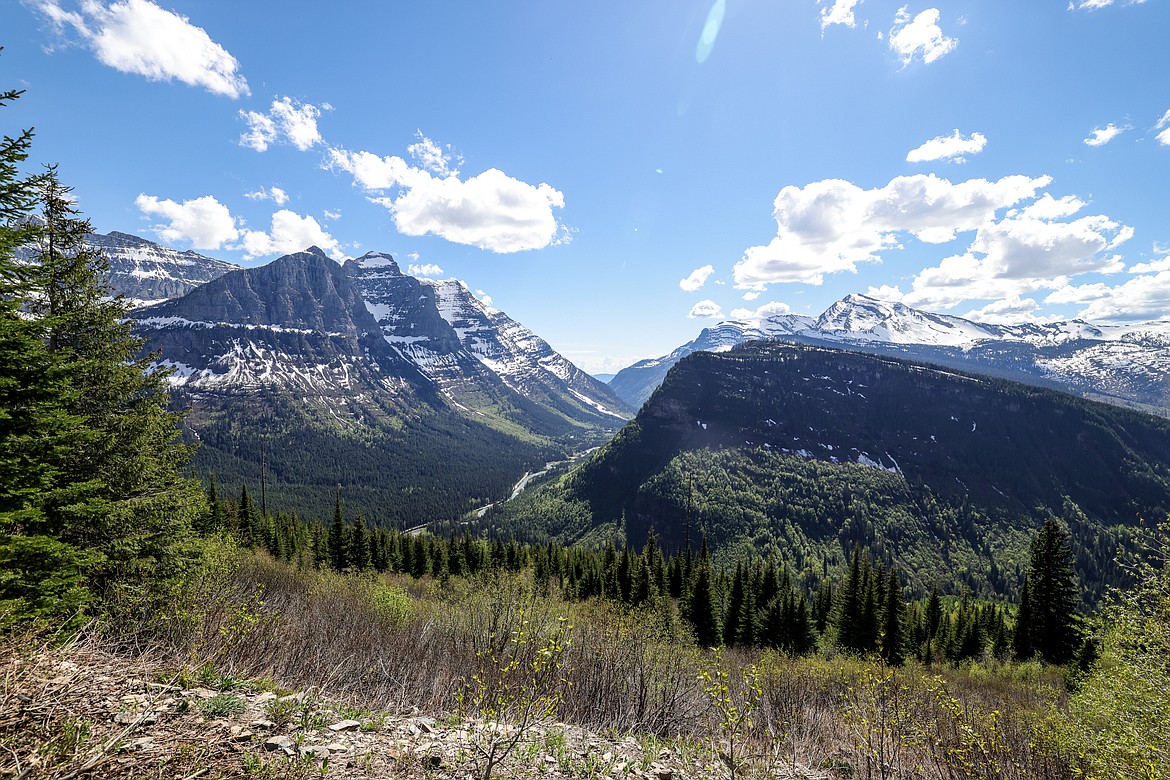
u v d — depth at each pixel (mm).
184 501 14977
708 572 44250
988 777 8148
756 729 9469
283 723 5910
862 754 8953
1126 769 8555
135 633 8047
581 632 13008
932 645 47281
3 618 6109
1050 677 30078
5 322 8078
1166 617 10586
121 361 13961
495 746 5504
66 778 3945
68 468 12039
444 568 62750
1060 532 35781
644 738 8859
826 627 50281
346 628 12180
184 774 4371
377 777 5090
